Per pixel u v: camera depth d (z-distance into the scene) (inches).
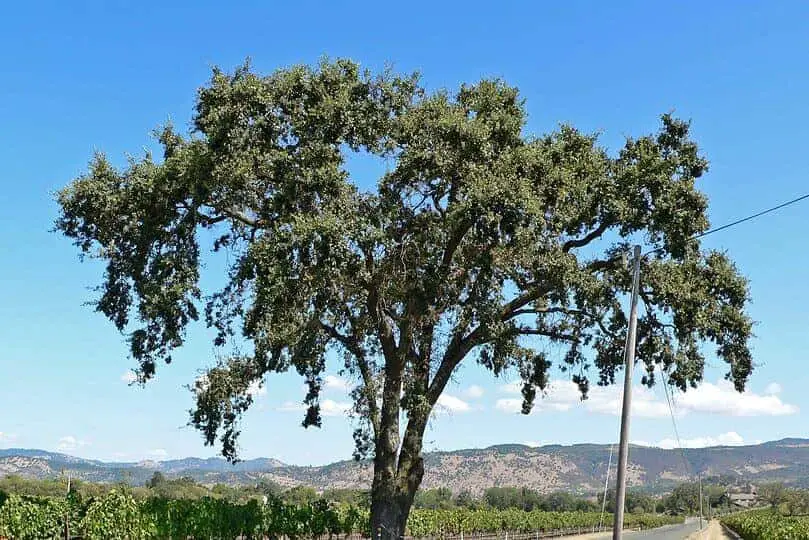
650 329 1104.2
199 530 1257.4
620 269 1042.1
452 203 1034.7
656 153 1056.8
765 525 2672.2
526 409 1299.2
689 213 1016.9
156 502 1240.8
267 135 992.2
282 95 1000.2
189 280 1008.2
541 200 1004.6
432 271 1035.3
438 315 1078.4
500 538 2662.4
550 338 1210.0
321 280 949.2
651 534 3577.8
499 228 955.3
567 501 6023.6
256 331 1048.8
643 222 1026.1
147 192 1005.2
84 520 1155.9
